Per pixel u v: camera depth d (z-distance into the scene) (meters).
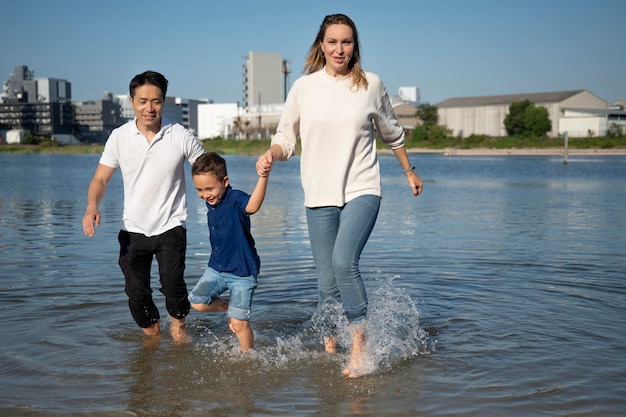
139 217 4.57
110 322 5.11
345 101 4.17
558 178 27.98
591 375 3.92
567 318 5.20
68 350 4.44
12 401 3.55
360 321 4.20
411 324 5.05
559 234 10.23
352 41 4.14
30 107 155.88
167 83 4.55
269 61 153.50
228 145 98.56
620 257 7.98
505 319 5.18
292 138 4.45
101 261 7.64
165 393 3.71
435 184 24.06
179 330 4.79
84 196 18.05
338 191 4.23
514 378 3.89
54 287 6.21
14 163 49.62
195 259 7.79
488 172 33.88
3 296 5.84
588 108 94.75
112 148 4.56
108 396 3.65
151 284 6.48
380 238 9.74
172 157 4.56
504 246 8.93
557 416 3.34
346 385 3.84
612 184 23.78
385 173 33.44
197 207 14.55
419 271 7.13
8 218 12.44
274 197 17.56
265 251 8.41
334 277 4.44
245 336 4.41
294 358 4.36
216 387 3.81
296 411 3.44
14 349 4.43
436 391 3.71
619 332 4.80
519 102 91.94
